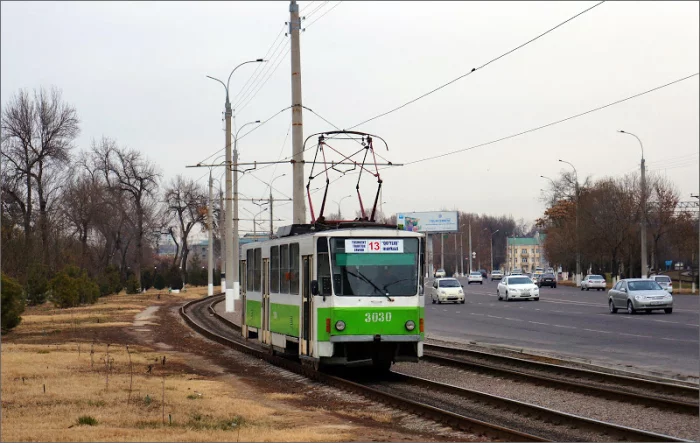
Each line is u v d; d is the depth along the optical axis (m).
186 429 12.95
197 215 114.94
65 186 76.62
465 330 37.00
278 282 23.62
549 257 122.31
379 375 21.84
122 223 95.00
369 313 19.70
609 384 19.17
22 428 12.88
